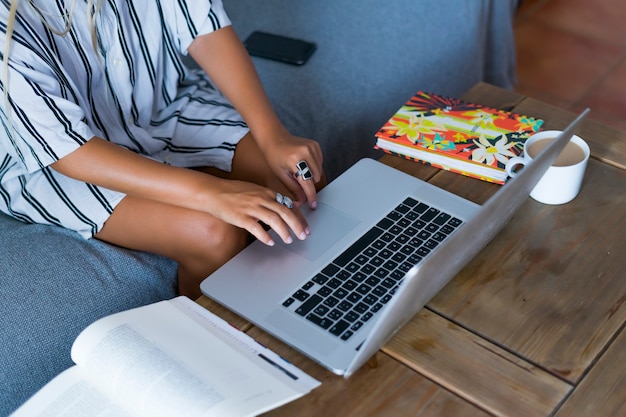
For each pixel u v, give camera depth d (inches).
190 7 55.3
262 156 56.6
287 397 33.3
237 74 56.3
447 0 78.2
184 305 39.3
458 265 38.2
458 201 45.1
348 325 37.7
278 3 78.0
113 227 53.0
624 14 108.8
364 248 42.3
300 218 44.6
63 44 51.3
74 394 35.1
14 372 47.1
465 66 79.5
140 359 34.9
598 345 36.6
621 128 90.4
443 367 35.9
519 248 41.7
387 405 34.4
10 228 54.7
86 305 49.6
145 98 58.2
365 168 48.1
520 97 53.9
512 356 36.2
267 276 40.9
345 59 71.9
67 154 47.8
